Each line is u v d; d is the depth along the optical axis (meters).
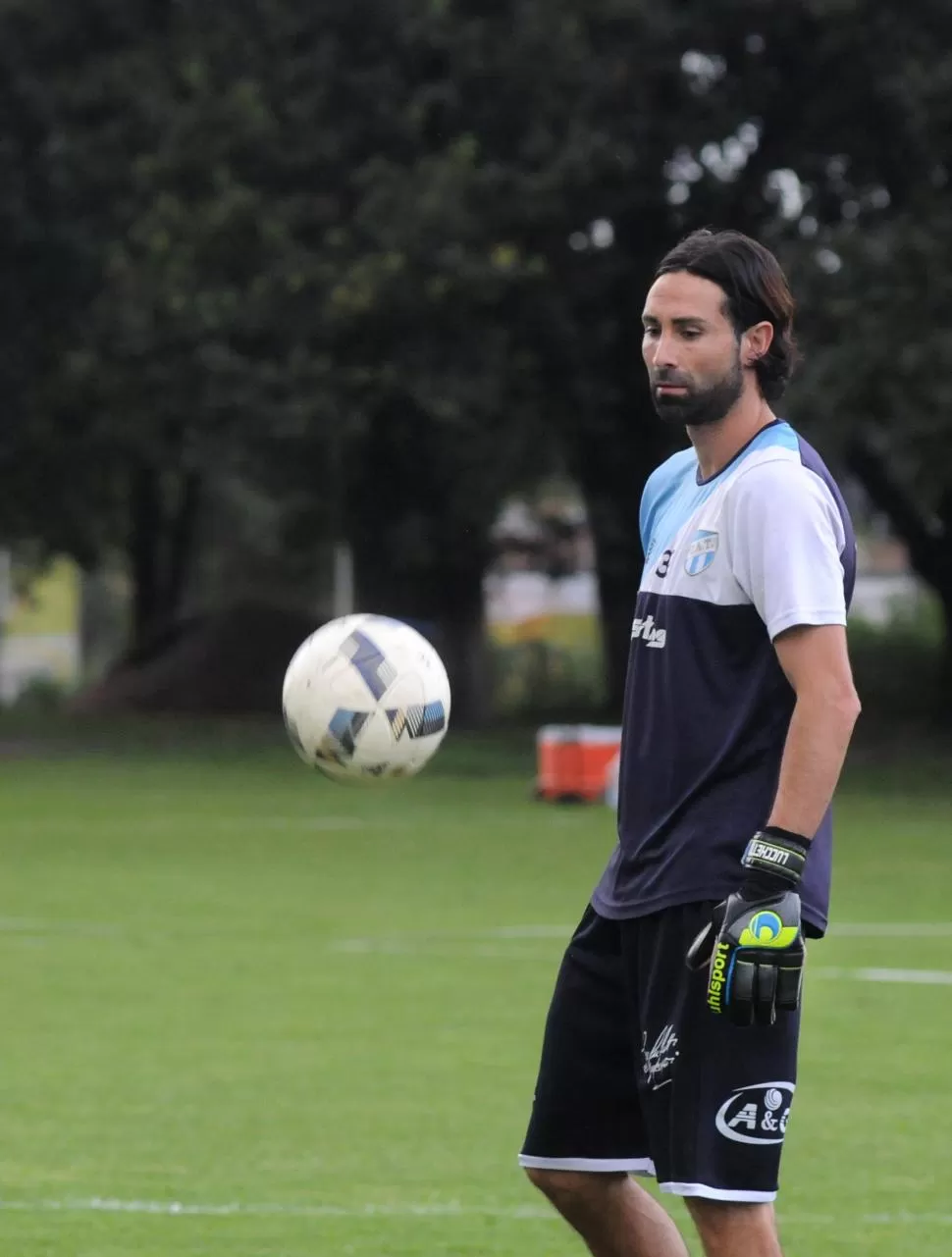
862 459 122.06
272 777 103.75
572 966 18.14
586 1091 18.11
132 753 119.69
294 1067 35.31
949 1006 41.34
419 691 18.81
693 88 112.19
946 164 103.94
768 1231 16.81
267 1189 27.19
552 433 125.62
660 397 17.19
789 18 107.25
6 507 149.62
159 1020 39.69
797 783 16.08
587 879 63.03
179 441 135.00
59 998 42.09
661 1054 17.06
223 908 56.28
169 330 111.88
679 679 17.08
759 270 17.20
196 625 161.75
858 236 98.06
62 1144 29.70
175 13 122.62
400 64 112.69
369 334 110.12
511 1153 29.36
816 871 17.08
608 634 136.12
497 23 109.31
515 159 111.50
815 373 96.44
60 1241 24.55
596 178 107.94
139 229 112.50
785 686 16.86
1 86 122.69
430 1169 28.42
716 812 16.89
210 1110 31.95
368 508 131.25
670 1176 16.95
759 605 16.58
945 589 125.81
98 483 151.25
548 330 113.56
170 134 112.69
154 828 78.56
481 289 106.12
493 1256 24.02
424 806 88.69
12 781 101.25
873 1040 37.84
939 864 67.56
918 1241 24.83
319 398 108.12
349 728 18.66
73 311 127.75
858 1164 28.83
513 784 100.12
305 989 43.28
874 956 48.19
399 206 106.19
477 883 61.94
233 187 108.81
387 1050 36.81
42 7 122.75
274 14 113.38
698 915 16.78
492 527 145.62
